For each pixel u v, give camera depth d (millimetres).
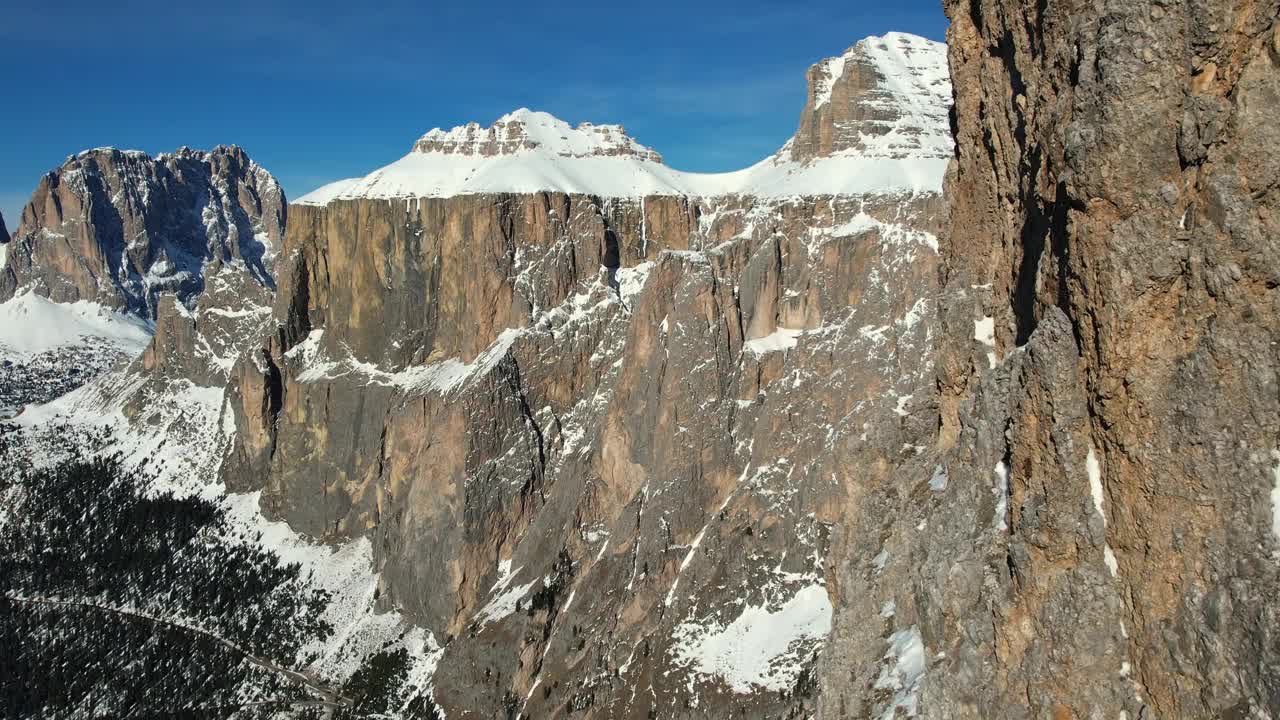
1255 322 26234
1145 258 28266
